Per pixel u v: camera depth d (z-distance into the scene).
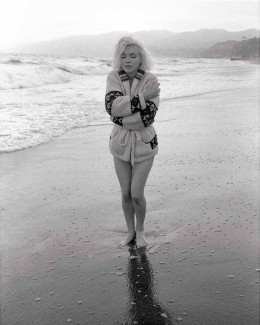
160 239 3.72
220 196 4.81
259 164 6.17
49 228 4.07
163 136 8.45
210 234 3.78
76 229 4.03
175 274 3.07
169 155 6.85
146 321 2.51
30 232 3.98
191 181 5.42
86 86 19.69
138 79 3.26
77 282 3.01
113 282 2.99
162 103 13.98
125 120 3.27
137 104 3.19
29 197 4.98
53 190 5.23
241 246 3.50
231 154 6.83
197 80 25.19
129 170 3.53
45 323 2.52
